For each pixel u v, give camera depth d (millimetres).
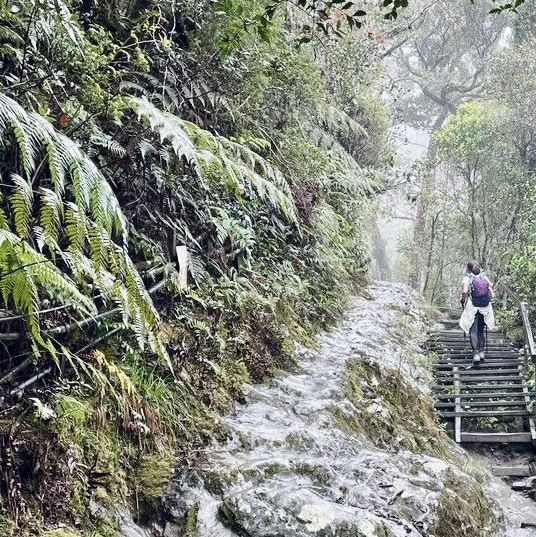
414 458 4984
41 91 3863
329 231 8867
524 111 13578
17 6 3773
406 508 4020
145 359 4059
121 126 4230
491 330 11023
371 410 5637
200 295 5172
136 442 3529
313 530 3396
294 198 7715
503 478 6355
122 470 3350
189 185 5320
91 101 4074
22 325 3143
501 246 14297
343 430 4926
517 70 13719
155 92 5305
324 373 5852
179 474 3553
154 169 4586
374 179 12328
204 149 4438
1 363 3111
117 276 3191
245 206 6480
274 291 6566
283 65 7113
